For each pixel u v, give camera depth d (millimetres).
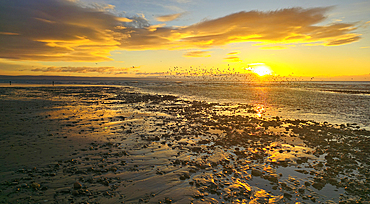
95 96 36781
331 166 8250
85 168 7457
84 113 18922
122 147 9883
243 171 7680
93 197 5699
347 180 7102
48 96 34375
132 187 6344
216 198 5930
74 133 11992
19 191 5781
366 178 7289
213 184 6629
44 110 19906
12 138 10594
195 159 8648
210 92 48812
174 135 12266
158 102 29266
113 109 21938
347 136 12703
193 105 26266
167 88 66062
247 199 5910
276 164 8406
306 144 11039
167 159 8602
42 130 12367
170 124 15195
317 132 13508
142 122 15703
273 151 9883
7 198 5410
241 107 24828
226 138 11781
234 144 10805
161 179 6906
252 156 9125
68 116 17172
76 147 9625
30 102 25531
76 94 40031
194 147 10109
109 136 11680
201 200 5785
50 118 16094
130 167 7742
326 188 6590
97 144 10172
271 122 16266
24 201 5344
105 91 50625
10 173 6816
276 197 6027
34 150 9023
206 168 7855
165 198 5801
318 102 29828
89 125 14180
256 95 40719
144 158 8648
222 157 8930
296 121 16906
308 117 18969
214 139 11609
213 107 24734
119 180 6754
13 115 16750
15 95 34375
